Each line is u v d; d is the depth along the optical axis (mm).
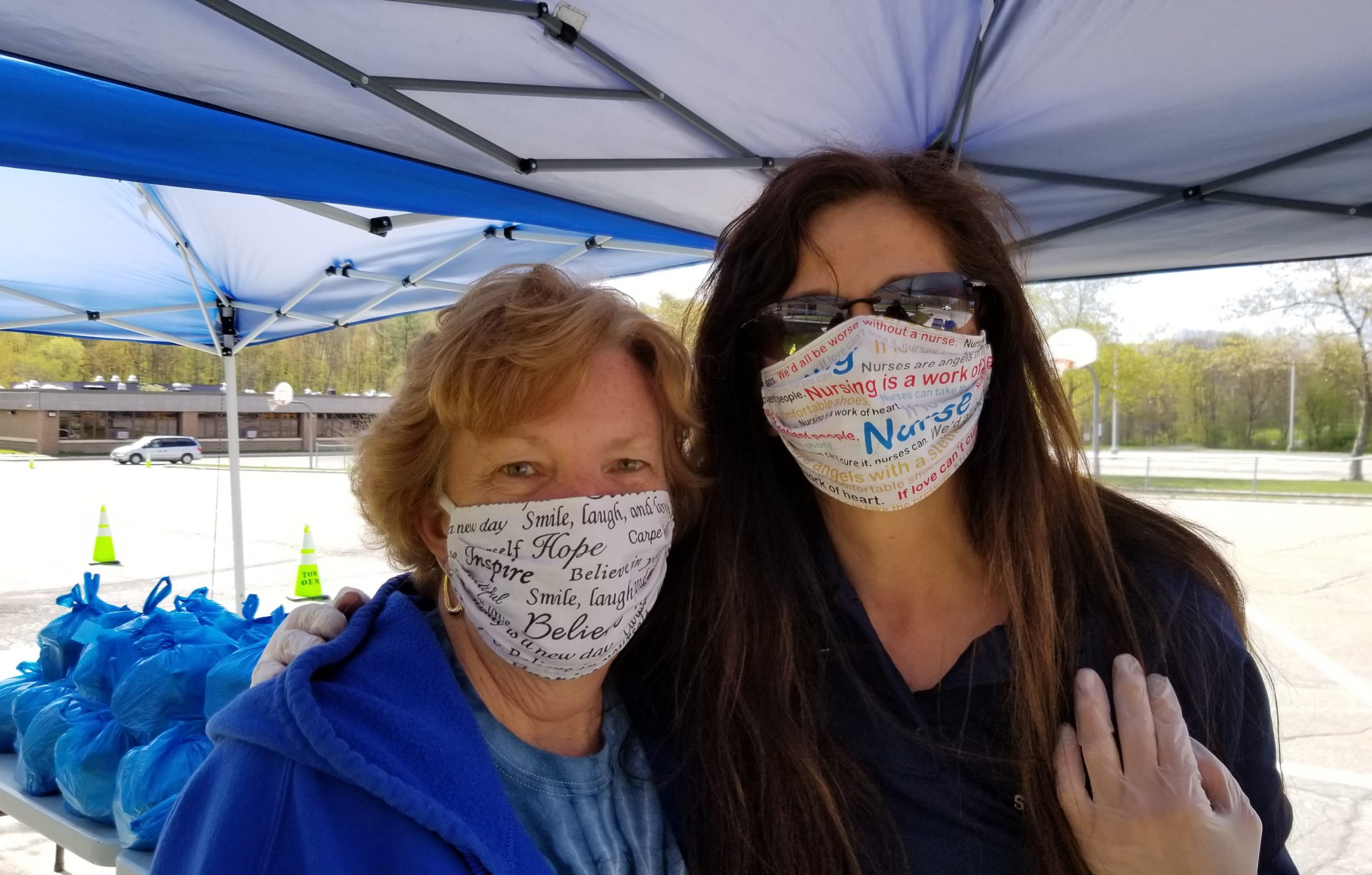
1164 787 1031
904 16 2439
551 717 1210
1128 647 1207
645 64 2611
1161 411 41000
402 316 6789
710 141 3172
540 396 1065
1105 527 1294
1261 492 20484
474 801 956
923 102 2961
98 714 2598
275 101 2545
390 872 859
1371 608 8266
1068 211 4074
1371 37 2471
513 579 1126
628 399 1158
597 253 5273
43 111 2170
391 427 1187
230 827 867
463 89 2604
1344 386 34406
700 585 1379
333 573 10656
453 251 5039
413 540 1249
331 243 4855
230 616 3094
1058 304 31516
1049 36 2539
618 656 1416
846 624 1298
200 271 5371
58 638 3061
